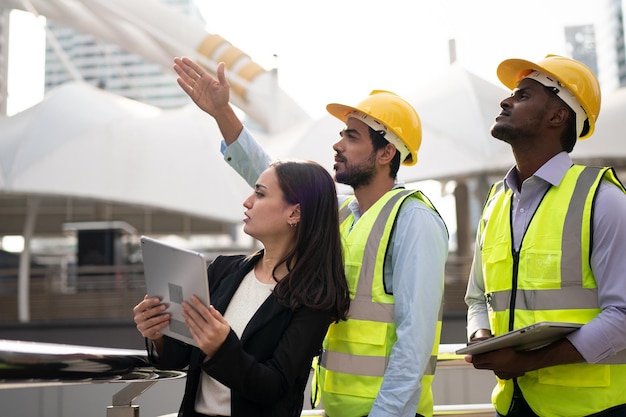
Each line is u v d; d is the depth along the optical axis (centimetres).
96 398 531
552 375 229
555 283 231
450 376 495
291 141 1914
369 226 254
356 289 250
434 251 245
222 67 294
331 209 226
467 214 1955
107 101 1995
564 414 227
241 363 196
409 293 239
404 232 247
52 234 2386
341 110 281
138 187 1828
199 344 194
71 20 2039
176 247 190
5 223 2339
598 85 249
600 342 213
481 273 269
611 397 224
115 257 1833
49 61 4578
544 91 245
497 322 244
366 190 273
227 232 2484
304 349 212
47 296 1698
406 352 234
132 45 2072
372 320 247
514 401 241
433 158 1661
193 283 190
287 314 215
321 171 228
